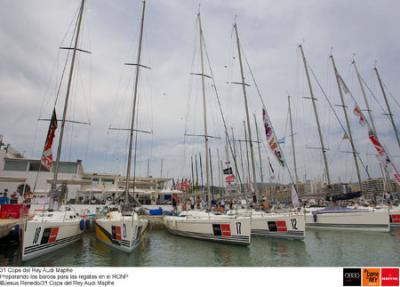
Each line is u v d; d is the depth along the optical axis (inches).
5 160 1235.9
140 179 1601.9
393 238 710.5
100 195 1306.6
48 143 628.1
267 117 823.1
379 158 1036.5
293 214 689.6
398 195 963.3
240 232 605.3
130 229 536.7
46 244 502.9
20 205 659.4
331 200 872.9
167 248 609.0
